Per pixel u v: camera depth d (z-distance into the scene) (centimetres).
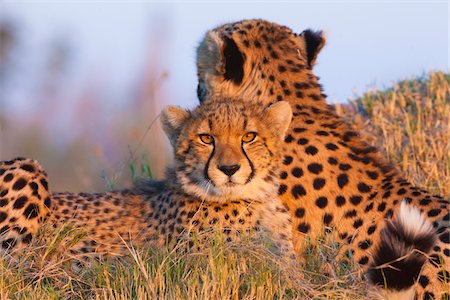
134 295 902
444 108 1485
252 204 1007
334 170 1051
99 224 1048
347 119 1502
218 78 1138
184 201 1016
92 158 1950
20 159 1061
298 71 1132
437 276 955
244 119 1001
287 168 1050
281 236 1012
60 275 946
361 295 911
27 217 1029
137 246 975
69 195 1093
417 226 859
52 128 2305
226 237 988
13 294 899
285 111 1030
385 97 1587
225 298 867
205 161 998
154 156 1587
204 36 1182
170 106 1053
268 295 889
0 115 2264
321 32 1219
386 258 864
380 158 1084
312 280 955
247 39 1133
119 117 2267
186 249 977
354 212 1031
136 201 1081
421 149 1363
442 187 1267
